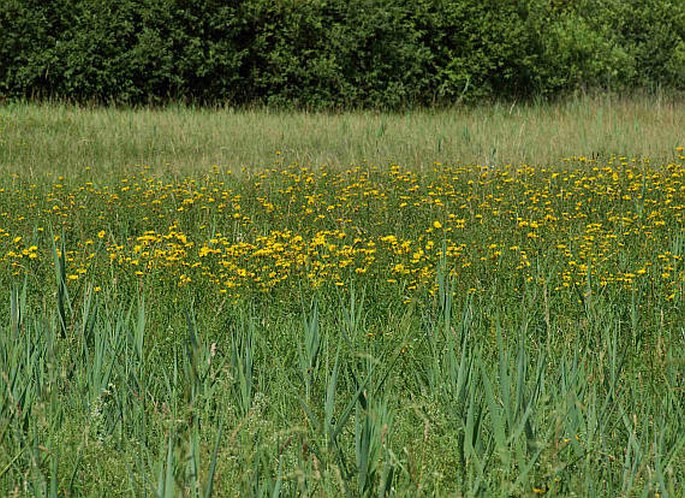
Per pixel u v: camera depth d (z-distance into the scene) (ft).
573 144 54.54
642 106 79.30
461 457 12.82
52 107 74.18
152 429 14.90
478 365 15.53
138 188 42.65
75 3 79.87
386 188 41.52
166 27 80.64
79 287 23.36
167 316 21.44
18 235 33.37
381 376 15.31
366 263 26.18
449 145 54.70
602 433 13.84
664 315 21.20
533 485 12.53
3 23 78.33
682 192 38.96
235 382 15.89
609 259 27.30
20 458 13.64
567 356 17.61
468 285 23.85
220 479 12.41
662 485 12.49
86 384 16.12
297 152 53.21
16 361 15.75
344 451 13.96
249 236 32.73
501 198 38.29
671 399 15.48
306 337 17.20
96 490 12.91
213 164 50.03
